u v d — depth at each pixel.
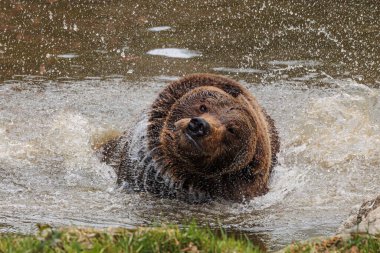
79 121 21.48
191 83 18.12
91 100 23.00
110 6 31.53
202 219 16.33
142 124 18.33
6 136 20.56
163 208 17.02
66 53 26.72
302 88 24.12
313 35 28.64
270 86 24.25
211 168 16.98
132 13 30.78
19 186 17.70
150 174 17.77
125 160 18.23
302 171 19.39
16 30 28.61
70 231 11.63
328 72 25.45
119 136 20.16
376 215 12.75
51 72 25.12
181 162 17.14
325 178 18.94
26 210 16.11
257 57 26.58
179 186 17.61
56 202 16.81
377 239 11.69
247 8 31.50
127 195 17.69
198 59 26.31
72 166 19.25
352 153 20.34
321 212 16.67
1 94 23.25
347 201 17.38
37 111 22.17
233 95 17.83
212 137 16.11
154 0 32.47
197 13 30.94
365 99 23.19
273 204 17.44
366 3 32.28
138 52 26.91
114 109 22.39
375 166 19.58
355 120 21.89
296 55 26.83
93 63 25.95
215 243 11.47
